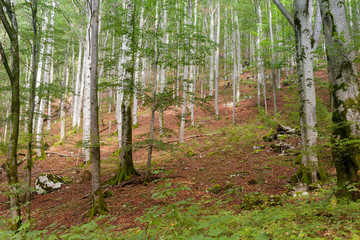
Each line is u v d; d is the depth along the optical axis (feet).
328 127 13.89
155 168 35.78
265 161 29.91
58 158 51.13
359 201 11.21
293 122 43.96
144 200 23.03
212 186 24.27
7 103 80.53
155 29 29.66
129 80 29.89
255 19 71.10
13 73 19.89
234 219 10.68
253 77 113.80
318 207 11.60
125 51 29.68
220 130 55.36
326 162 22.94
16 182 18.95
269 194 19.76
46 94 25.84
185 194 22.85
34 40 23.11
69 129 77.82
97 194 21.77
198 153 42.32
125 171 32.04
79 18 63.72
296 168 25.26
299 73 21.63
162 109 30.45
